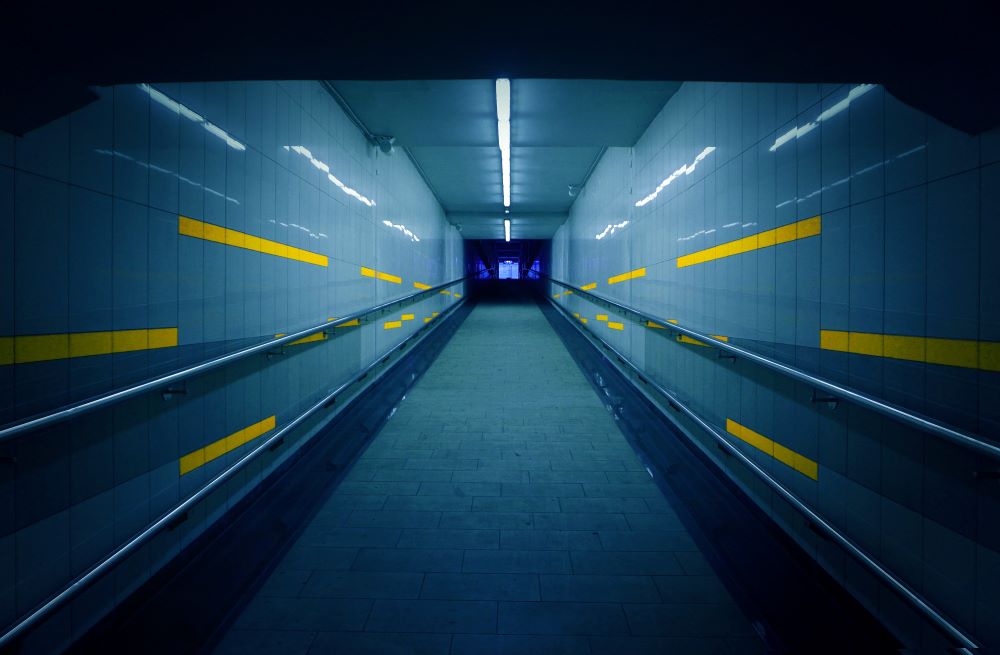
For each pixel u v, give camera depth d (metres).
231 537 2.95
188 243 2.70
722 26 1.72
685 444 4.43
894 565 2.07
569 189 11.24
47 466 1.89
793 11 1.60
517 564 2.83
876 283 2.15
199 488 2.60
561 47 1.91
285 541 3.06
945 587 1.82
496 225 15.91
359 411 5.39
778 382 2.96
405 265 8.41
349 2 1.60
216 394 2.98
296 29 1.73
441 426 5.24
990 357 1.64
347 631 2.30
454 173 9.94
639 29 1.75
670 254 5.08
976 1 1.43
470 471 4.13
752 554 2.82
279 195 3.81
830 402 2.41
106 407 1.91
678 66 1.99
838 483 2.42
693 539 3.10
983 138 1.66
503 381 7.04
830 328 2.47
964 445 1.54
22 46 1.61
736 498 3.47
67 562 1.97
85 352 2.03
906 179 1.98
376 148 6.56
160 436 2.50
